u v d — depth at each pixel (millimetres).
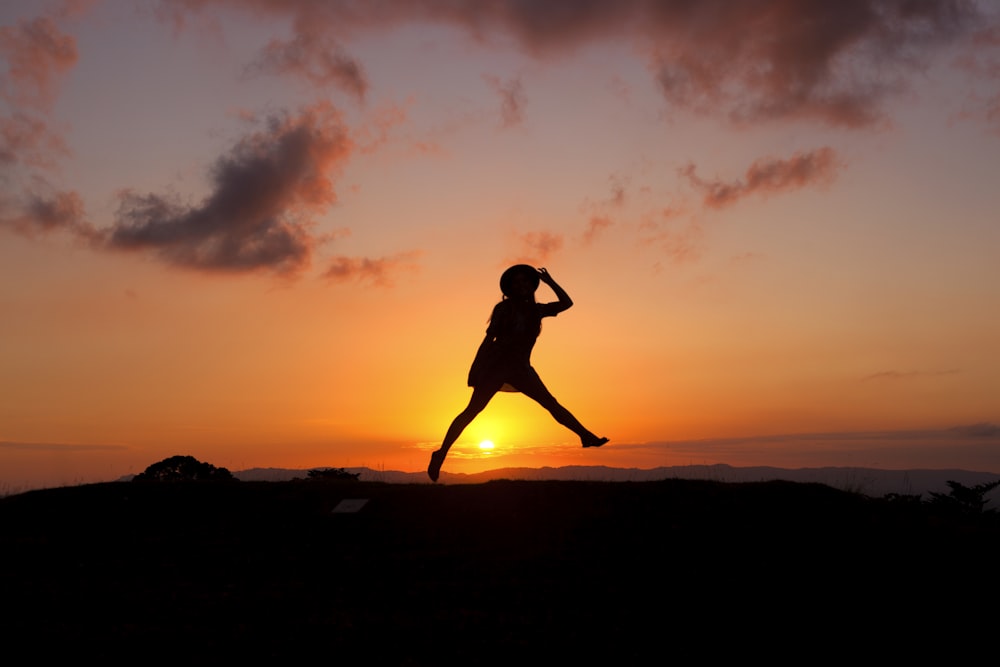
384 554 12375
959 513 17188
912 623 9688
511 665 8555
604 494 14148
